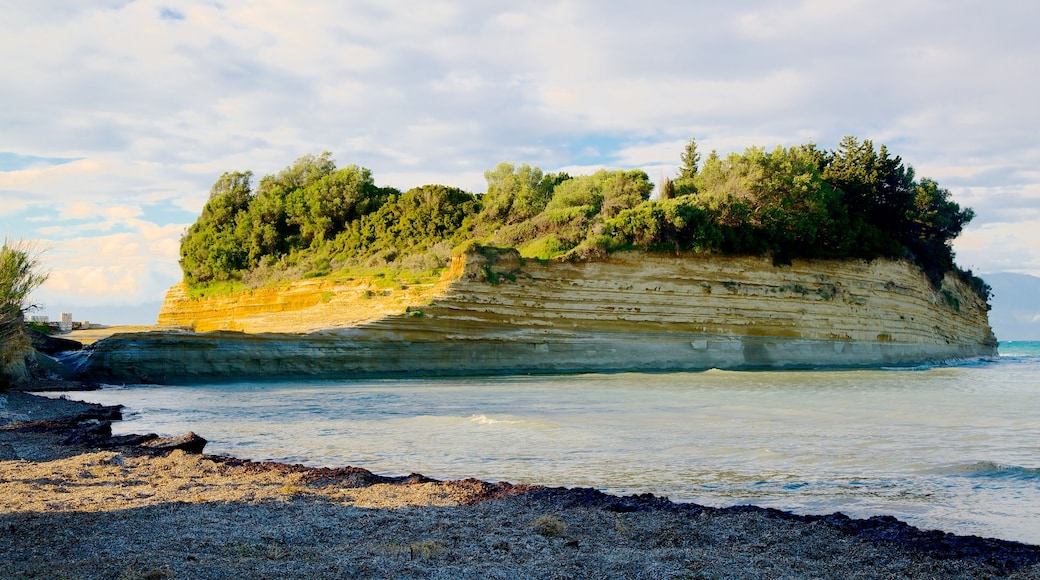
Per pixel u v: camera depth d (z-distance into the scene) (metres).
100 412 27.92
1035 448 19.91
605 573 9.75
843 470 17.34
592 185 78.75
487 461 18.83
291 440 22.36
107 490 14.54
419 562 10.01
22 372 41.62
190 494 14.24
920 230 85.19
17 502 13.31
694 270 64.94
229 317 80.56
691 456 19.23
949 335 87.38
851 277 73.12
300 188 93.38
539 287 59.66
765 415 27.56
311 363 51.28
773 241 68.00
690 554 10.65
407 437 22.70
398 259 73.94
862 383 45.59
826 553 10.79
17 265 39.44
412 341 55.03
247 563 9.66
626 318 62.12
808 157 82.94
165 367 47.09
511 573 9.62
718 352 65.00
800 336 68.88
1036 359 93.81
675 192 73.38
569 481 16.48
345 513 12.88
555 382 47.25
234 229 91.62
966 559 10.49
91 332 76.69
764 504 14.34
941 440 21.36
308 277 75.50
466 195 84.25
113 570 9.13
